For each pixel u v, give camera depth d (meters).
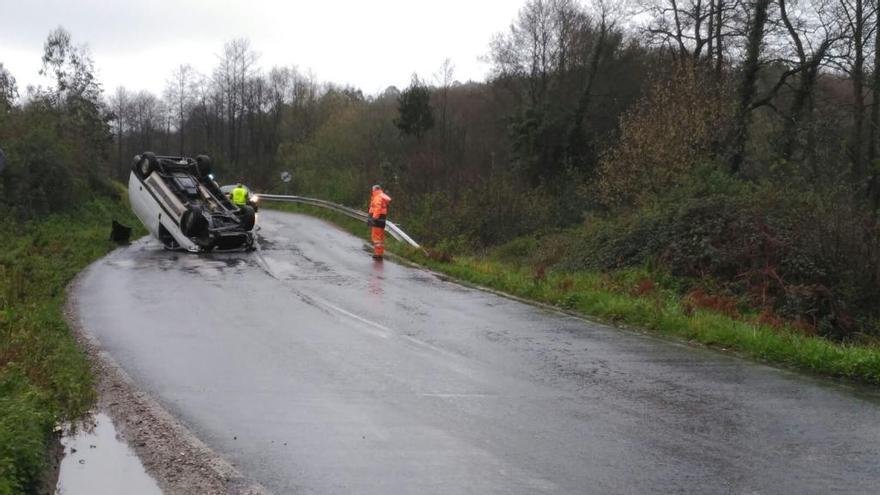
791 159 24.58
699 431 6.04
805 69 26.53
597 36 41.59
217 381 7.42
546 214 26.95
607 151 25.61
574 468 5.21
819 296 13.60
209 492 4.80
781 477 5.07
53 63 38.75
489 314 11.56
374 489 4.84
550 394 7.10
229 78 64.38
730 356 8.88
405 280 15.18
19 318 9.26
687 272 15.17
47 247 18.62
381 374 7.77
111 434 5.88
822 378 7.88
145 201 20.77
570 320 11.19
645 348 9.28
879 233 14.33
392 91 58.59
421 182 32.34
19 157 24.53
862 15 25.31
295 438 5.80
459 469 5.18
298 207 37.12
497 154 42.31
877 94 25.36
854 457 5.47
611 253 16.89
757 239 14.63
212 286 13.88
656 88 22.12
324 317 10.98
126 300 12.26
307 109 62.38
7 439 4.75
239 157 63.41
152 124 83.12
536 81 45.19
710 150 21.53
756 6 25.73
